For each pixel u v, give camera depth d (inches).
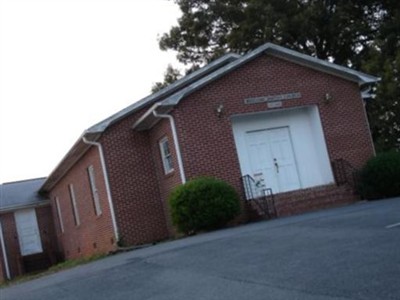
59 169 1034.7
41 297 407.8
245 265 376.8
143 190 821.9
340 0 1343.5
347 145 830.5
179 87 854.5
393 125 1221.7
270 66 808.3
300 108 842.2
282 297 277.6
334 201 774.5
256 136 820.0
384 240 381.4
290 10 1336.1
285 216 711.7
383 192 776.3
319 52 1374.3
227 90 776.9
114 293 365.1
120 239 799.7
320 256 362.6
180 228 693.9
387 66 1127.0
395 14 1279.5
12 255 1301.7
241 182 757.9
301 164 830.5
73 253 1176.2
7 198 1334.9
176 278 374.3
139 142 831.1
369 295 255.8
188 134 746.2
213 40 1504.7
